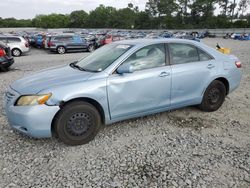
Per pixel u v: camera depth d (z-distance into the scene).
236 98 6.20
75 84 3.67
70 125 3.71
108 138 4.08
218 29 72.12
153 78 4.19
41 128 3.52
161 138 4.07
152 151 3.66
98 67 4.11
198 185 2.89
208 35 61.75
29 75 4.35
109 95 3.87
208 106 5.11
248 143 3.90
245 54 16.75
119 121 4.39
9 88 3.98
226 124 4.62
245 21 74.38
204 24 86.75
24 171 3.18
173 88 4.46
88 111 3.79
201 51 4.90
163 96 4.39
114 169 3.22
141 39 4.70
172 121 4.75
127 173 3.13
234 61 5.34
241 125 4.58
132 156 3.53
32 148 3.77
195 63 4.72
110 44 4.93
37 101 3.47
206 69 4.82
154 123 4.65
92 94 3.72
